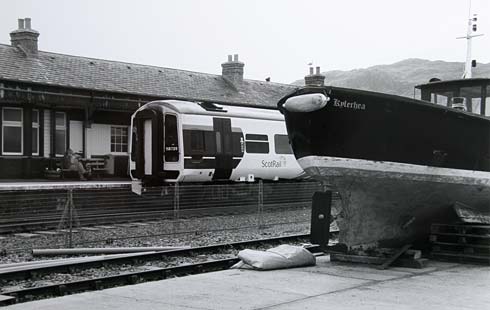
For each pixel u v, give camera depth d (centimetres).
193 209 1673
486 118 962
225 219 1661
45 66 2255
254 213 1822
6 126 2108
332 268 884
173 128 1812
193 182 1850
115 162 2408
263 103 2867
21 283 830
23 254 1082
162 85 2559
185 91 2616
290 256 891
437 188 922
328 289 730
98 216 1535
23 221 1408
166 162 1822
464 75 1226
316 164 839
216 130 1888
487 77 1070
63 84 2181
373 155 851
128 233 1357
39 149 2211
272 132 2073
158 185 1833
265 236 1384
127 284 830
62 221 1312
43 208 1487
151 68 2669
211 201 1805
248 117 2003
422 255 993
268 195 1964
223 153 1897
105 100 2267
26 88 2072
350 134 828
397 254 899
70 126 2309
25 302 683
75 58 2434
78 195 1547
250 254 895
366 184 869
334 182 863
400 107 845
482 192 1004
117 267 959
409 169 876
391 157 860
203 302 661
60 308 635
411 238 973
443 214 988
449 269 875
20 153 2147
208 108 1895
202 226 1506
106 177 2358
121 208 1619
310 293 707
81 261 934
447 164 919
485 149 979
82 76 2319
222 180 1928
